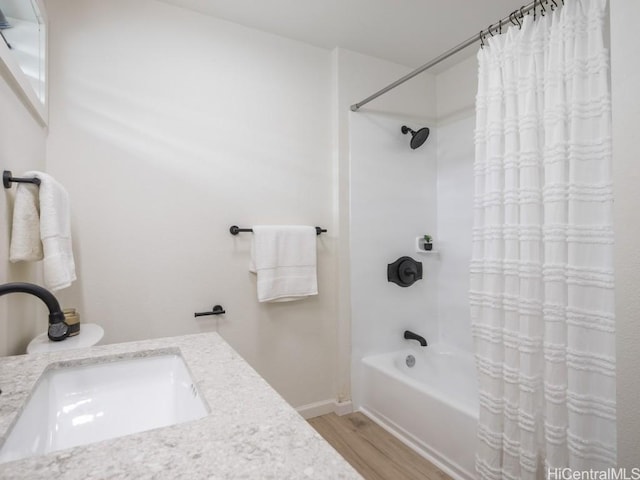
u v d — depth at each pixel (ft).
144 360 3.22
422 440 5.65
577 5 3.65
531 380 3.86
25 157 3.84
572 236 3.52
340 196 7.00
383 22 6.26
